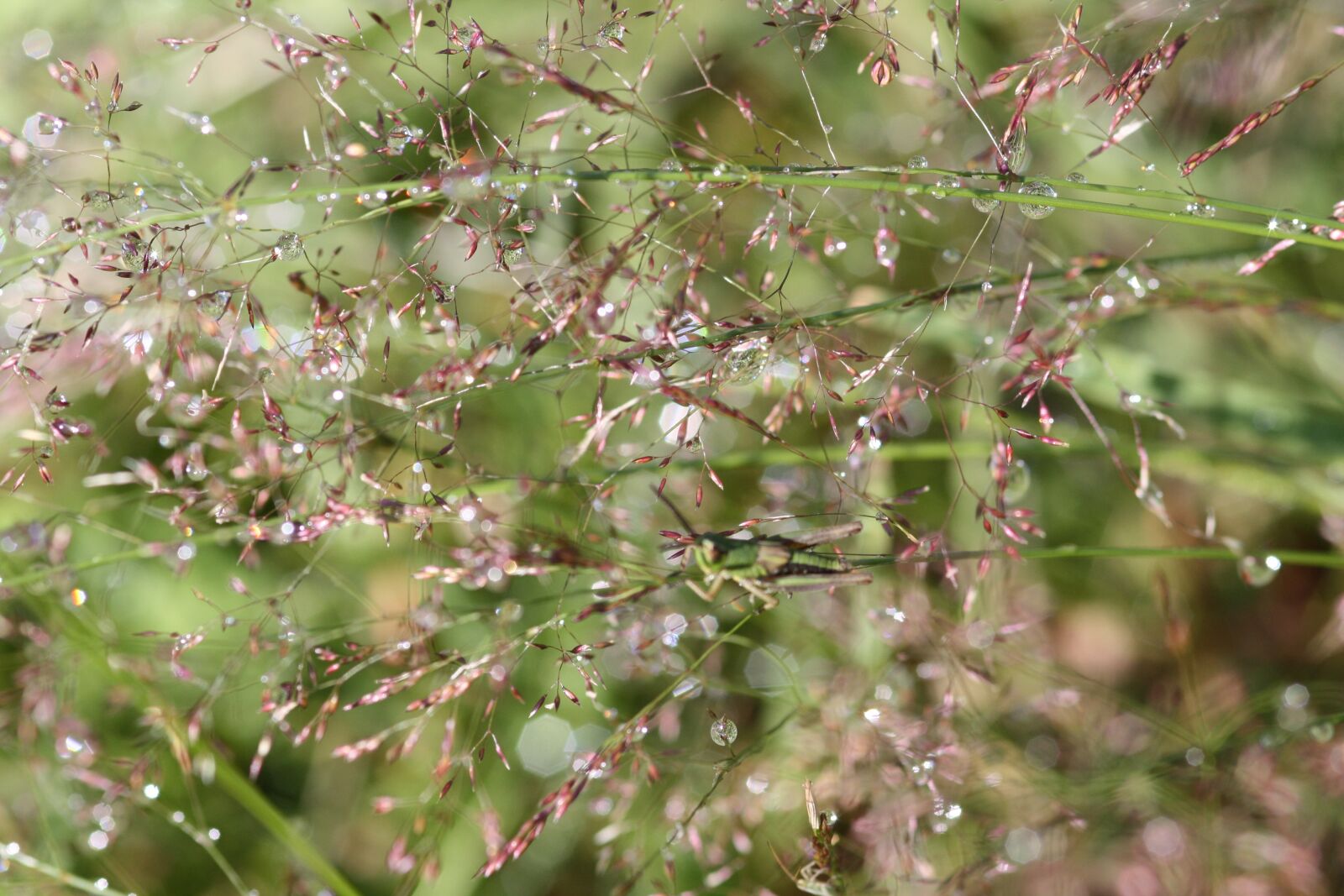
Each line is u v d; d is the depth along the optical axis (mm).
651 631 328
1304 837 358
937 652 358
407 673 321
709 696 368
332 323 318
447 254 382
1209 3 350
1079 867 361
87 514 366
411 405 321
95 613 361
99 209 318
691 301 324
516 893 372
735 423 379
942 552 318
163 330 322
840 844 349
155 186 322
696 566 316
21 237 316
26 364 332
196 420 337
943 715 350
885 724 350
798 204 327
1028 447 370
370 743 323
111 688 356
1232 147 377
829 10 323
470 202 315
